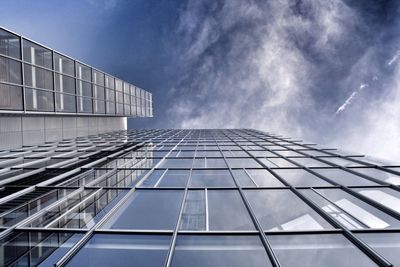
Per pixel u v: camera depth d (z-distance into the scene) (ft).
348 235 28.22
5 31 63.31
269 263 25.20
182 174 52.85
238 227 30.60
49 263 24.48
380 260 24.43
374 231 28.73
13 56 65.62
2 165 58.70
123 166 58.95
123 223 31.50
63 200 38.04
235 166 59.52
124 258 25.38
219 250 26.71
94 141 102.42
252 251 26.58
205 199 39.29
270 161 64.85
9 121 78.43
